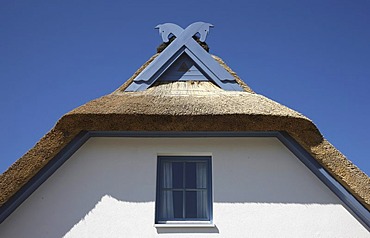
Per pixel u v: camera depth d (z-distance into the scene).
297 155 8.45
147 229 7.93
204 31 10.35
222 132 8.48
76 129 8.29
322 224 8.03
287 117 8.27
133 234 7.90
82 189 8.20
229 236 7.91
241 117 8.27
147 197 8.15
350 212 8.10
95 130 8.41
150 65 9.77
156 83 9.73
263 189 8.24
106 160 8.41
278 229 7.99
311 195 8.22
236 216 8.05
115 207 8.08
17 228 7.94
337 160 8.11
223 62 10.50
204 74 9.84
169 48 9.91
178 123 8.34
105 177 8.29
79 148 8.49
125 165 8.38
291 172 8.37
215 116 8.27
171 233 7.90
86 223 7.98
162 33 10.62
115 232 7.92
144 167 8.36
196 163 8.60
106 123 8.30
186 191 8.42
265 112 8.31
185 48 9.98
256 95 9.34
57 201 8.12
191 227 7.95
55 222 7.99
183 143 8.52
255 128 8.39
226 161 8.41
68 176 8.28
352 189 7.93
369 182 7.91
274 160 8.45
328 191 8.25
